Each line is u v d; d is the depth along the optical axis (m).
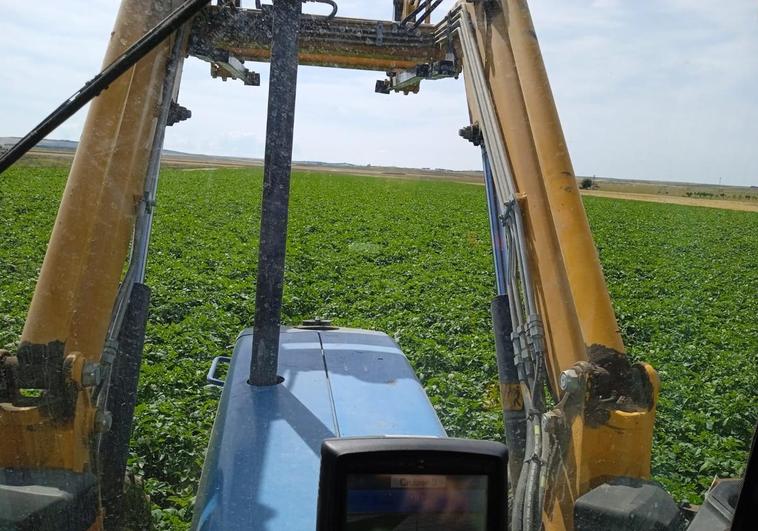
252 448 3.32
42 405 2.73
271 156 3.56
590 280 3.14
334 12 4.16
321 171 83.56
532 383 3.45
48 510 2.47
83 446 2.83
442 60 4.81
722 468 7.74
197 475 6.95
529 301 3.47
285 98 3.51
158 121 3.56
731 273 24.14
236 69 4.60
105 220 3.17
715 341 14.28
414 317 14.36
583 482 2.87
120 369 3.38
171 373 9.88
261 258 3.69
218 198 36.25
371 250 23.38
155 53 3.52
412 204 41.88
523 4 3.85
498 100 3.87
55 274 2.88
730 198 29.39
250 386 3.86
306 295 15.67
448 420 8.65
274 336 3.83
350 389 3.94
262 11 4.23
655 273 23.06
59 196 28.12
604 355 3.01
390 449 1.92
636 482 2.81
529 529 2.99
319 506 1.90
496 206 4.25
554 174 3.40
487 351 11.90
